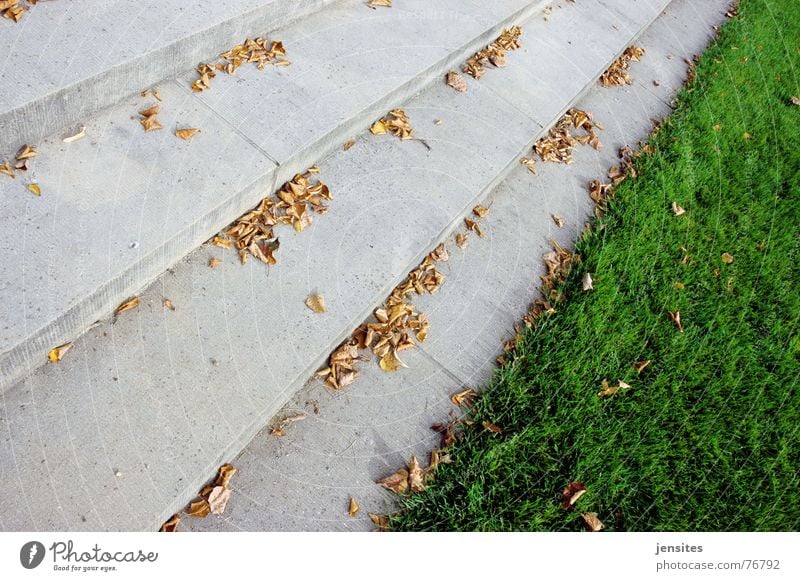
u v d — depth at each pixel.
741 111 4.62
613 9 5.23
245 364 2.29
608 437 2.54
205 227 2.49
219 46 2.95
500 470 2.36
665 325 3.01
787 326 3.18
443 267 2.97
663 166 3.85
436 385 2.56
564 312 2.91
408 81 3.36
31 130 2.30
